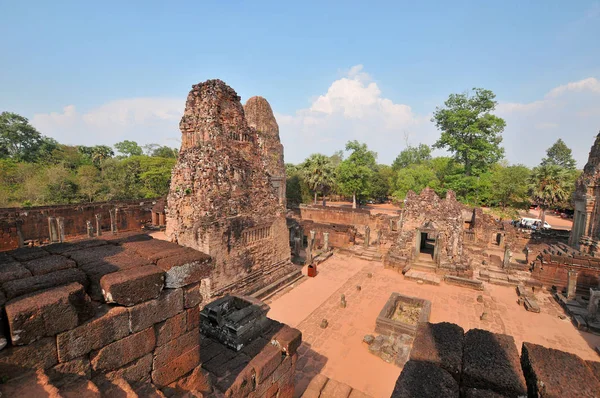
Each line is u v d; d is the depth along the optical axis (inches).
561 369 159.8
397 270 885.2
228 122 646.5
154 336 181.0
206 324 313.3
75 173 1865.2
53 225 1042.1
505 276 828.6
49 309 133.9
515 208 1649.9
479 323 599.5
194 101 642.2
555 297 717.3
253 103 1144.2
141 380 176.4
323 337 529.7
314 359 467.5
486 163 1590.8
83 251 202.4
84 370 149.4
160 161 2032.5
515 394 152.4
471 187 1525.6
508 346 183.3
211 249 575.5
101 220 1305.4
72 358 144.9
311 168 1833.2
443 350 182.7
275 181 1175.0
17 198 1358.3
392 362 459.2
